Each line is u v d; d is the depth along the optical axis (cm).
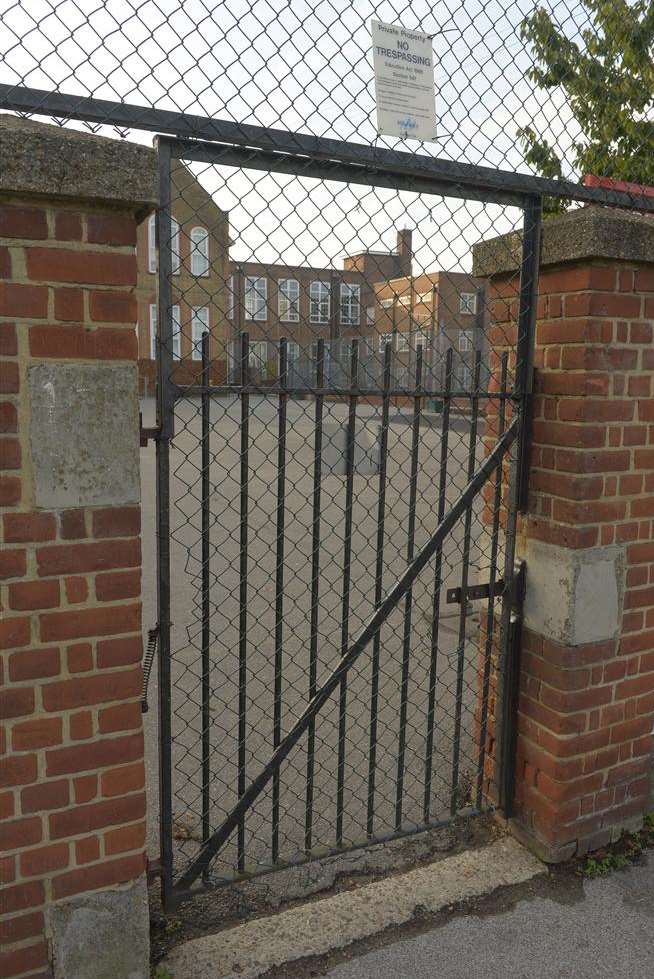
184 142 193
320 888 248
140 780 191
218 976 211
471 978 213
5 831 179
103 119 181
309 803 245
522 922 235
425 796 268
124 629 182
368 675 419
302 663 432
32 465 168
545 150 286
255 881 251
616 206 263
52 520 172
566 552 247
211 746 344
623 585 257
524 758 270
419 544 723
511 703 270
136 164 164
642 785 278
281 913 236
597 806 267
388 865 261
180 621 498
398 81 218
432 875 255
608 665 259
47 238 164
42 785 180
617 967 218
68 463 171
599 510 246
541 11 252
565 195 250
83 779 184
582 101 278
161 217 191
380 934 229
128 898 194
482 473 253
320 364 221
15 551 170
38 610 173
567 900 246
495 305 269
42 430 168
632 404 247
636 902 246
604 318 236
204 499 211
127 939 196
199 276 201
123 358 173
